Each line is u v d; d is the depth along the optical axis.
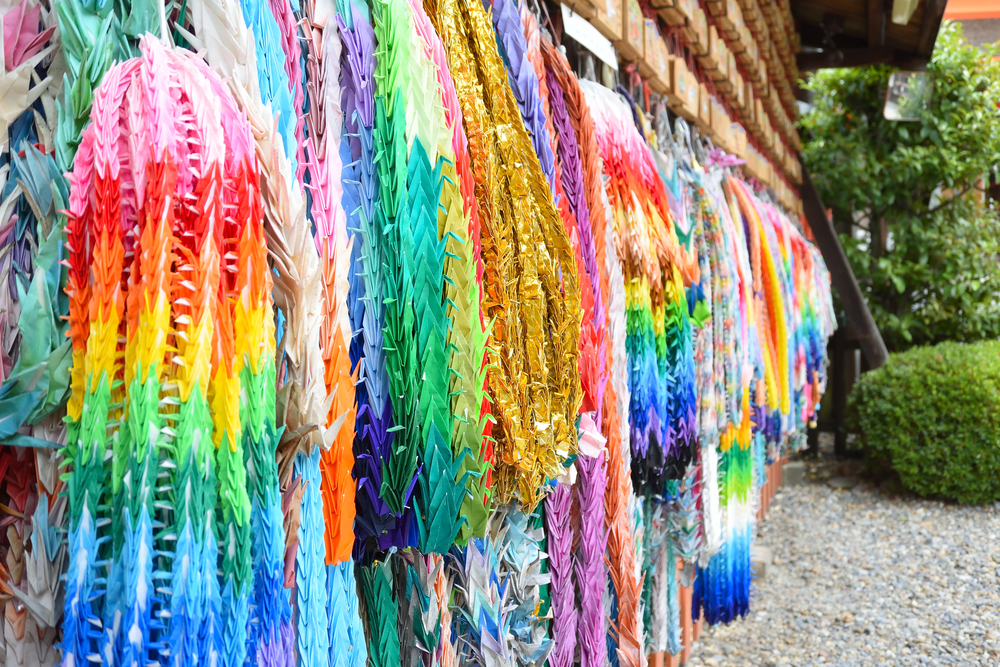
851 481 6.09
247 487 0.62
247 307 0.62
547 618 1.31
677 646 2.24
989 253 6.66
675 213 2.12
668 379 1.92
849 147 6.78
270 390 0.64
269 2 0.82
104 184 0.59
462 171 0.95
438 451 0.86
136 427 0.57
